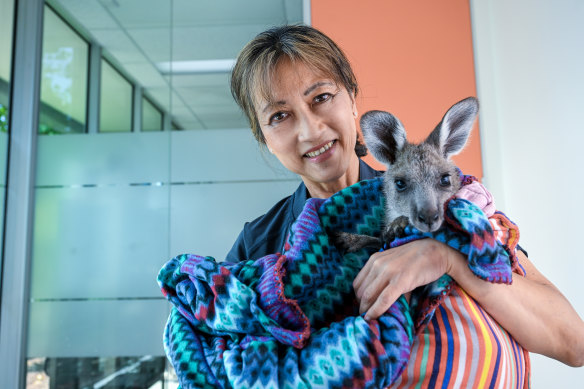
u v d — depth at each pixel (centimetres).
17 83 369
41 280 352
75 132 361
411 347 87
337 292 98
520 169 292
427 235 93
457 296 92
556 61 293
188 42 351
